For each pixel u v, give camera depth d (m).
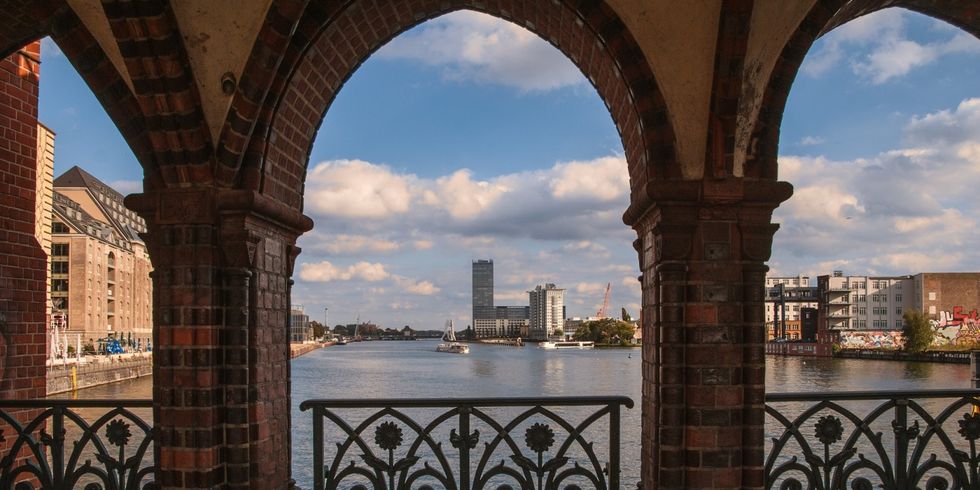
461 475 4.44
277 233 4.68
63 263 70.44
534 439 4.49
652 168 4.15
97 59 4.11
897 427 4.49
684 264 4.10
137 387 42.75
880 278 104.31
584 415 23.83
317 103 4.86
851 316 103.75
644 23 4.02
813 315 112.06
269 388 4.46
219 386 4.12
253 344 4.22
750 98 4.06
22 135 5.88
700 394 4.07
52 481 4.64
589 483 15.28
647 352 4.58
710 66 4.02
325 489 4.45
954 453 4.51
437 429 19.02
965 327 89.69
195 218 4.07
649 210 4.36
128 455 14.01
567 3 4.13
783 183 4.08
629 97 4.25
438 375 63.03
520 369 74.81
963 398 4.54
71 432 17.55
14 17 4.44
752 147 4.12
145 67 3.91
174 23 3.90
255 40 3.99
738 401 4.09
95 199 87.69
